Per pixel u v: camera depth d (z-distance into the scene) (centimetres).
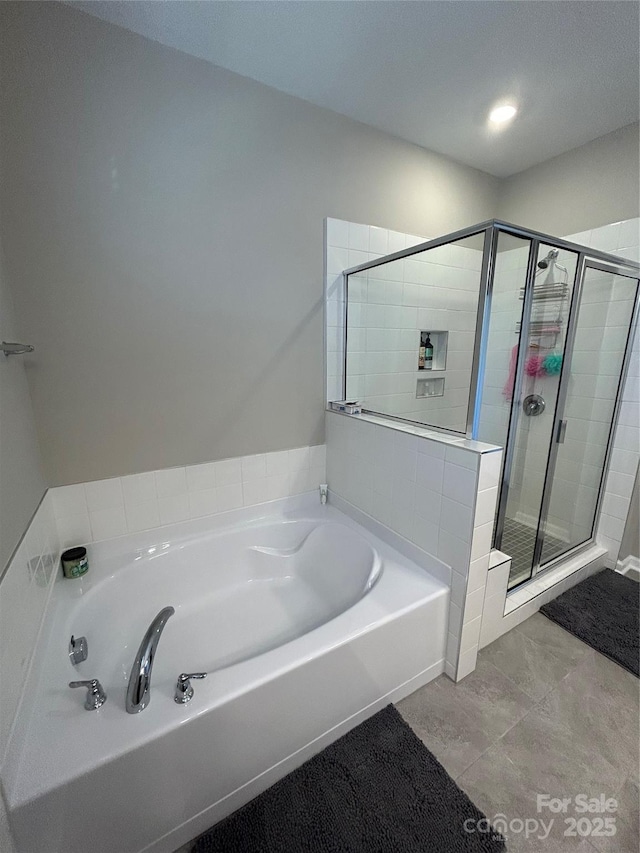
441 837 104
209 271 167
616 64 152
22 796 81
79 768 86
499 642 175
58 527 156
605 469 229
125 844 96
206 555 185
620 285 206
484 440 167
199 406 178
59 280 139
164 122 147
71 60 128
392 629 136
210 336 174
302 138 178
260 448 200
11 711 88
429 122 193
